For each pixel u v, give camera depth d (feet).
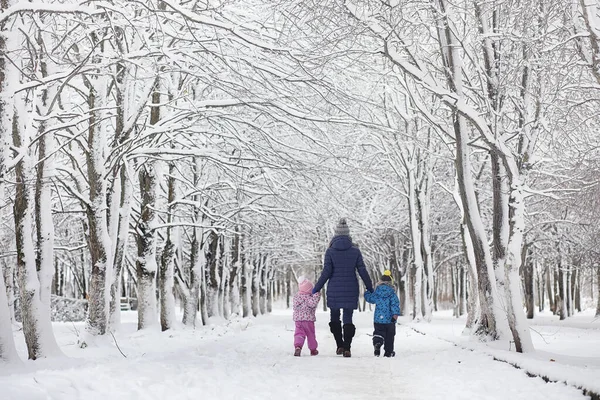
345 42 52.49
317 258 181.68
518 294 37.91
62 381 20.70
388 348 39.93
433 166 107.14
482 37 45.78
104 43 50.57
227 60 49.49
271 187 66.95
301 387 24.85
